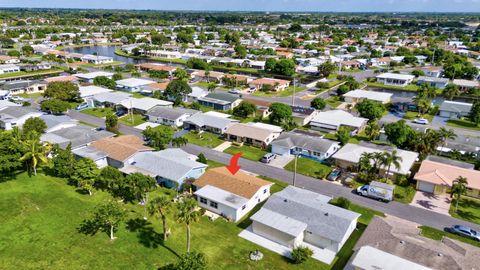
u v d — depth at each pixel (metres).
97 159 71.94
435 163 71.06
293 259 48.22
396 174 69.94
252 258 48.19
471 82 146.38
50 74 170.50
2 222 54.44
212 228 55.12
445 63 185.62
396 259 43.78
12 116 95.62
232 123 96.06
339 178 71.62
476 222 57.22
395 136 82.06
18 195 61.97
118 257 47.56
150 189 61.50
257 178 66.25
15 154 67.50
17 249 48.62
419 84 154.62
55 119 93.25
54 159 68.62
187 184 65.62
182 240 51.75
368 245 47.47
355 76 174.00
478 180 64.94
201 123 96.12
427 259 43.78
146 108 107.81
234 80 147.62
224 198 58.91
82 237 51.47
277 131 90.88
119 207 53.56
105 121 97.81
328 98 133.25
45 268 45.28
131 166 70.69
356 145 81.50
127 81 143.12
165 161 70.44
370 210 60.28
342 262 48.22
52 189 64.62
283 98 132.88
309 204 56.22
